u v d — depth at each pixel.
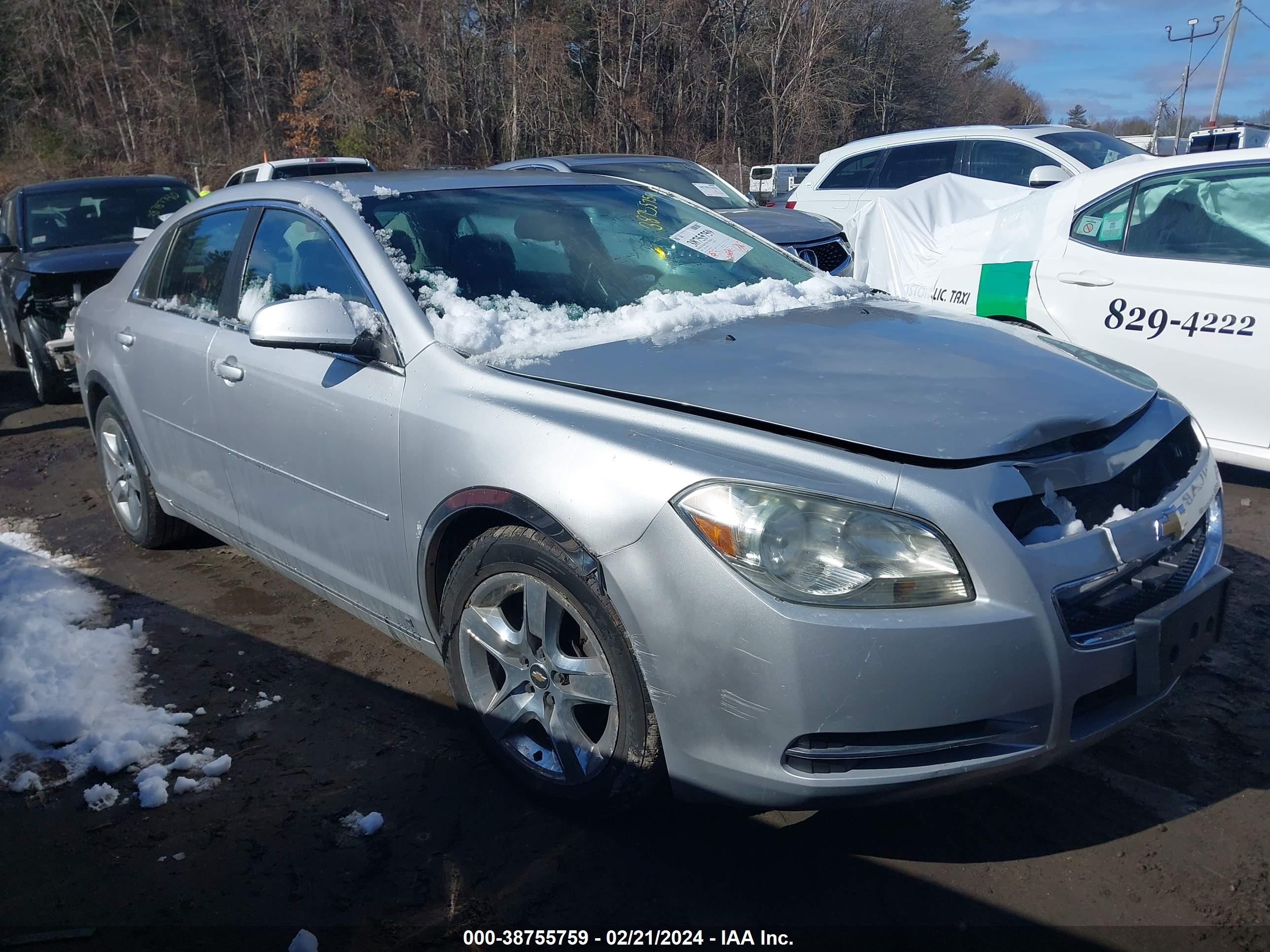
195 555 4.58
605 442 2.37
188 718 3.18
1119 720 2.29
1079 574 2.17
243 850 2.57
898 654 2.05
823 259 8.31
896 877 2.42
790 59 39.88
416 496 2.78
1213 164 4.86
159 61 38.38
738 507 2.15
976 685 2.08
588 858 2.51
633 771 2.41
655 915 2.32
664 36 37.12
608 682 2.43
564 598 2.44
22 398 8.14
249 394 3.40
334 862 2.52
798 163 39.69
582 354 2.72
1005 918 2.29
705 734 2.23
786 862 2.48
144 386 4.11
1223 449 4.76
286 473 3.31
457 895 2.39
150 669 3.52
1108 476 2.32
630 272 3.38
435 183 3.55
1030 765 2.19
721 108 39.38
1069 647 2.14
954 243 6.11
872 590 2.08
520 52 35.59
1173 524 2.40
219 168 36.59
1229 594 2.54
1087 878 2.40
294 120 36.81
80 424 7.25
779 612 2.09
